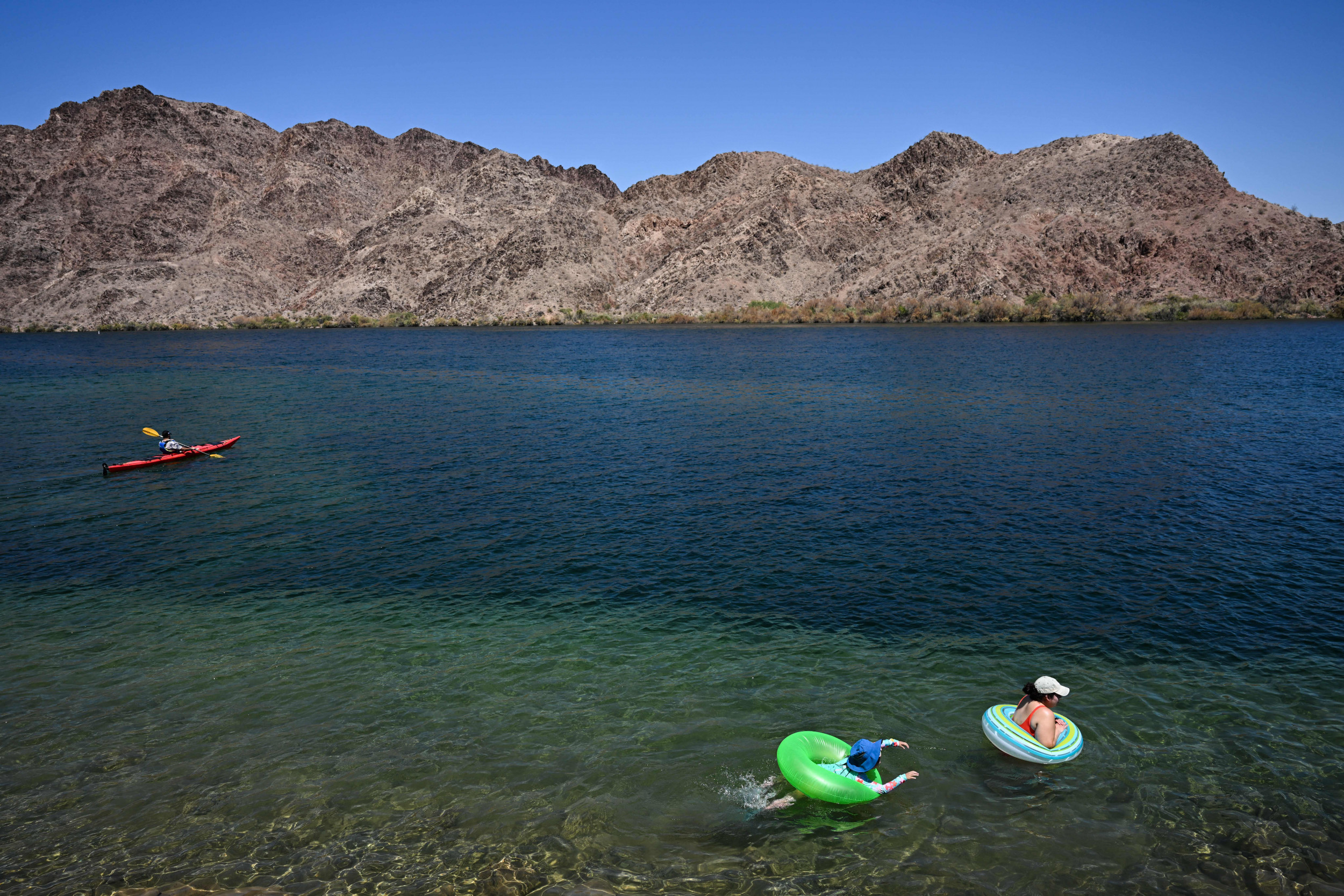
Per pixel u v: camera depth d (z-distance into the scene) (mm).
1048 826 8391
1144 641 12945
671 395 48000
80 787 9234
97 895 7426
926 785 9180
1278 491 22375
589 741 10188
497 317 172375
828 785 8641
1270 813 8492
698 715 10812
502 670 12336
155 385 58125
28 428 37875
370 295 185250
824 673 12047
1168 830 8258
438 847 8133
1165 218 146750
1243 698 10977
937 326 128250
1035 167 174750
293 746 10125
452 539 19500
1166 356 66125
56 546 19219
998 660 12383
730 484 24641
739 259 172375
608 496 23406
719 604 15039
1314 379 48938
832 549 18125
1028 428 33406
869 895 7391
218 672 12336
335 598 15633
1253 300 129125
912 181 189375
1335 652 12352
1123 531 19047
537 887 7523
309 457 29969
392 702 11320
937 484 24016
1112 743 9938
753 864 7863
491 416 40594
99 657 12930
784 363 67562
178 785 9266
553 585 16234
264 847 8133
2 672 12359
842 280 164500
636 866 7836
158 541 19578
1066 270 141625
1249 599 14602
